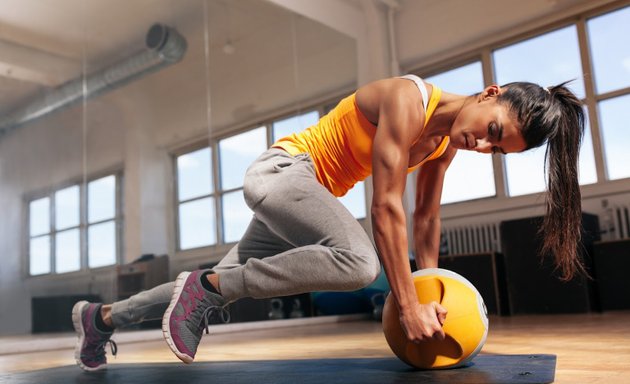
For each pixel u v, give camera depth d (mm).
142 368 1873
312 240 1439
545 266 4512
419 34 6188
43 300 3797
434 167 1705
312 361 1778
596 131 5094
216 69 5012
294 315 5273
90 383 1522
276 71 5531
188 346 1488
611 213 4914
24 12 3951
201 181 4730
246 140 5160
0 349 3355
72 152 4027
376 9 6328
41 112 3908
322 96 5914
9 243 3674
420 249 1717
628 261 4344
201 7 4969
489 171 5699
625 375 1240
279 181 1465
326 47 6008
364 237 1413
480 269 4777
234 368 1712
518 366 1381
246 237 1667
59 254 3895
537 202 5320
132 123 4371
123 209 4238
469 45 5898
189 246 4555
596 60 5227
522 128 1325
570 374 1278
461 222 5797
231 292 1494
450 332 1349
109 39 4344
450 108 1443
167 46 4680
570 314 4293
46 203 3861
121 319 1782
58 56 4059
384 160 1347
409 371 1384
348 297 5426
